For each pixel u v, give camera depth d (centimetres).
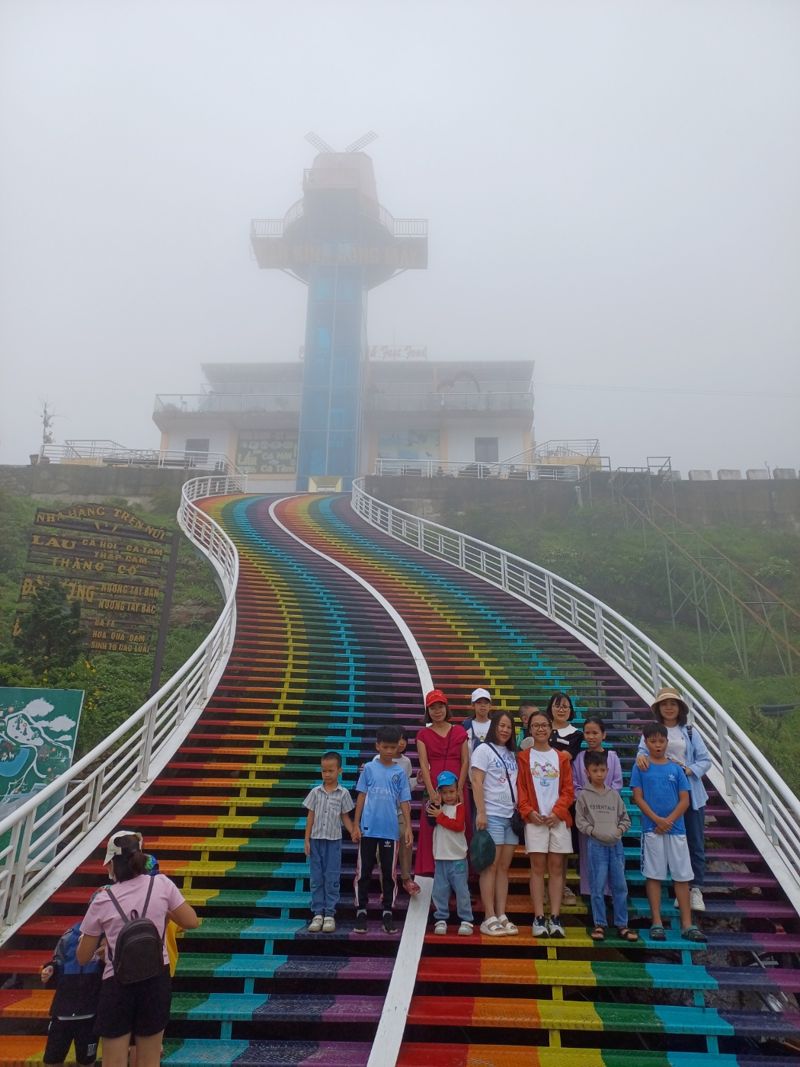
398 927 572
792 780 1396
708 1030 491
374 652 1240
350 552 2047
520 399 4231
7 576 1841
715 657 2127
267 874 641
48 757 729
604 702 1055
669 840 578
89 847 651
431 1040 534
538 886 570
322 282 4338
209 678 1018
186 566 2070
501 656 1232
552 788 581
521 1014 497
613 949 584
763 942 575
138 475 3158
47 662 1169
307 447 4028
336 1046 480
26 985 555
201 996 519
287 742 896
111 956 387
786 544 2769
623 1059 473
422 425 4325
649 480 2975
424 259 4462
